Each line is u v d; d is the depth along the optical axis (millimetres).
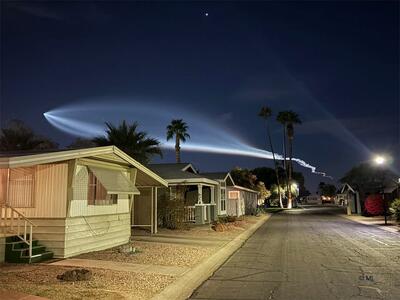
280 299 8586
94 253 14094
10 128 34562
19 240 12609
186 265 12320
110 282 9641
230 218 30172
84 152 13562
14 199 13539
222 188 35156
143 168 18078
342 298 8594
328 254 14922
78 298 8094
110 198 16047
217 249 16109
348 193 49938
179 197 26109
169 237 20047
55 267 11406
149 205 24094
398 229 25953
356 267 12195
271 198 93188
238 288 9672
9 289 8719
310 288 9523
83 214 14094
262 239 20656
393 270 11672
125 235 17062
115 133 29828
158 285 9688
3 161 10859
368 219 37500
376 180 48656
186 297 8969
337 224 31609
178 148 61750
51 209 13258
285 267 12352
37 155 11688
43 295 8258
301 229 27031
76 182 13797
